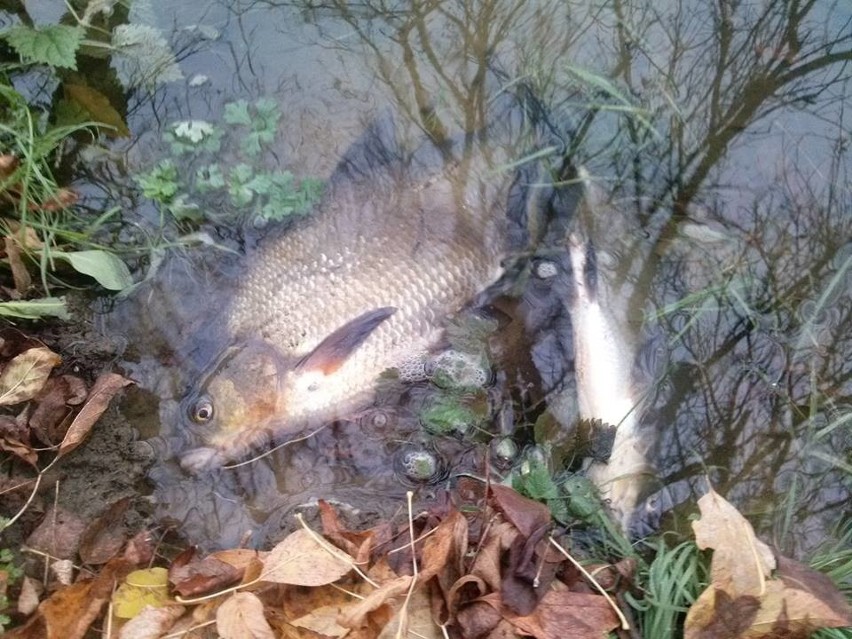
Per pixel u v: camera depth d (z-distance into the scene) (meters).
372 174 0.80
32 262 0.73
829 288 0.77
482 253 0.78
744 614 0.62
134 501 0.70
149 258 0.77
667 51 0.85
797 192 0.81
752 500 0.72
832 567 0.69
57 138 0.77
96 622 0.63
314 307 0.75
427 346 0.75
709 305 0.77
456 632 0.62
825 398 0.75
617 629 0.64
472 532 0.65
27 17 0.81
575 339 0.76
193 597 0.63
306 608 0.62
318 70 0.83
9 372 0.68
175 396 0.74
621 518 0.71
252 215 0.78
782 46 0.85
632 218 0.80
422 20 0.86
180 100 0.82
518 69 0.84
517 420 0.74
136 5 0.82
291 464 0.73
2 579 0.62
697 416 0.75
